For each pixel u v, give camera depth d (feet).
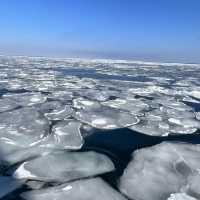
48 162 18.66
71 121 28.09
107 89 51.47
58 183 16.21
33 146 21.30
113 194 15.31
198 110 38.24
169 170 18.25
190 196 15.51
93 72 90.38
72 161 19.06
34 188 15.64
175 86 61.98
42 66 108.06
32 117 28.09
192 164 18.95
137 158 20.03
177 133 26.81
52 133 24.29
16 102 35.09
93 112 31.71
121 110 34.24
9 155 19.57
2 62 120.06
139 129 27.12
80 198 14.74
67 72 86.94
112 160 20.13
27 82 55.06
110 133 25.75
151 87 55.93
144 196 15.38
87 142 23.39
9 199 14.48
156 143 23.97
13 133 23.47
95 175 17.47
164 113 33.78
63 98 39.68
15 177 16.70
